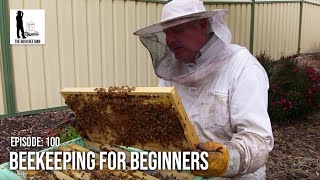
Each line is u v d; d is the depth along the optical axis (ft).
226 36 5.40
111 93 4.93
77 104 5.74
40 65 18.19
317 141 15.96
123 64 21.54
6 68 17.04
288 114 18.03
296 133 16.99
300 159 14.03
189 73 5.37
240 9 30.07
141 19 21.95
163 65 5.90
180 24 5.26
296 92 18.44
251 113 5.12
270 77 19.71
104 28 20.30
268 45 34.45
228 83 5.39
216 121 5.53
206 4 27.89
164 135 4.82
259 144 4.89
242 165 4.60
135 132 5.20
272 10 34.04
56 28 18.42
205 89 5.58
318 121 18.63
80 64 19.67
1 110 17.39
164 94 4.33
